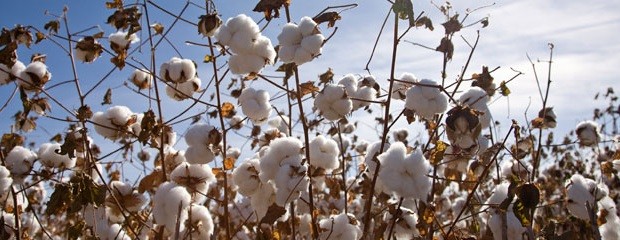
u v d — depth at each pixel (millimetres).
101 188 1281
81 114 1432
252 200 1370
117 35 1546
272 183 1339
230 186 1683
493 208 1344
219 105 1449
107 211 1510
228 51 1404
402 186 1123
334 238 1346
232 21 1336
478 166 1515
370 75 1583
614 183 2332
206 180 1401
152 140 1442
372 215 1408
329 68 1604
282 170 1250
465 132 1215
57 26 1517
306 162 1300
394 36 1294
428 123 1452
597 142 1931
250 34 1330
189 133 1356
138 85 1632
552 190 2523
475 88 1347
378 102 1325
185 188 1353
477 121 1208
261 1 1386
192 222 1327
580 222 1433
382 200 1530
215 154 1377
